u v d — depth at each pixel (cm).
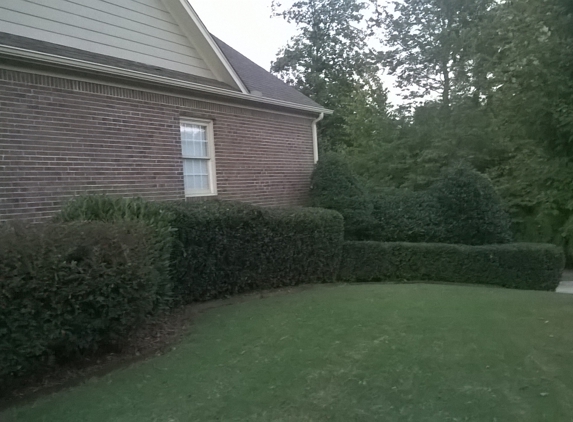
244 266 855
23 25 766
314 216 1007
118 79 827
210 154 1033
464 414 380
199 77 1071
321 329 596
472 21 1805
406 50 1961
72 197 712
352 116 2172
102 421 375
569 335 560
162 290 601
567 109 1168
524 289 982
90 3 862
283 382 441
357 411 387
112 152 819
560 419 368
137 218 621
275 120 1222
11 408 401
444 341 541
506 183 1508
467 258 1051
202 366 486
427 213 1178
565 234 1309
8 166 678
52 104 736
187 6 997
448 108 1788
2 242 414
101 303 469
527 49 1230
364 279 1105
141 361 508
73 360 500
